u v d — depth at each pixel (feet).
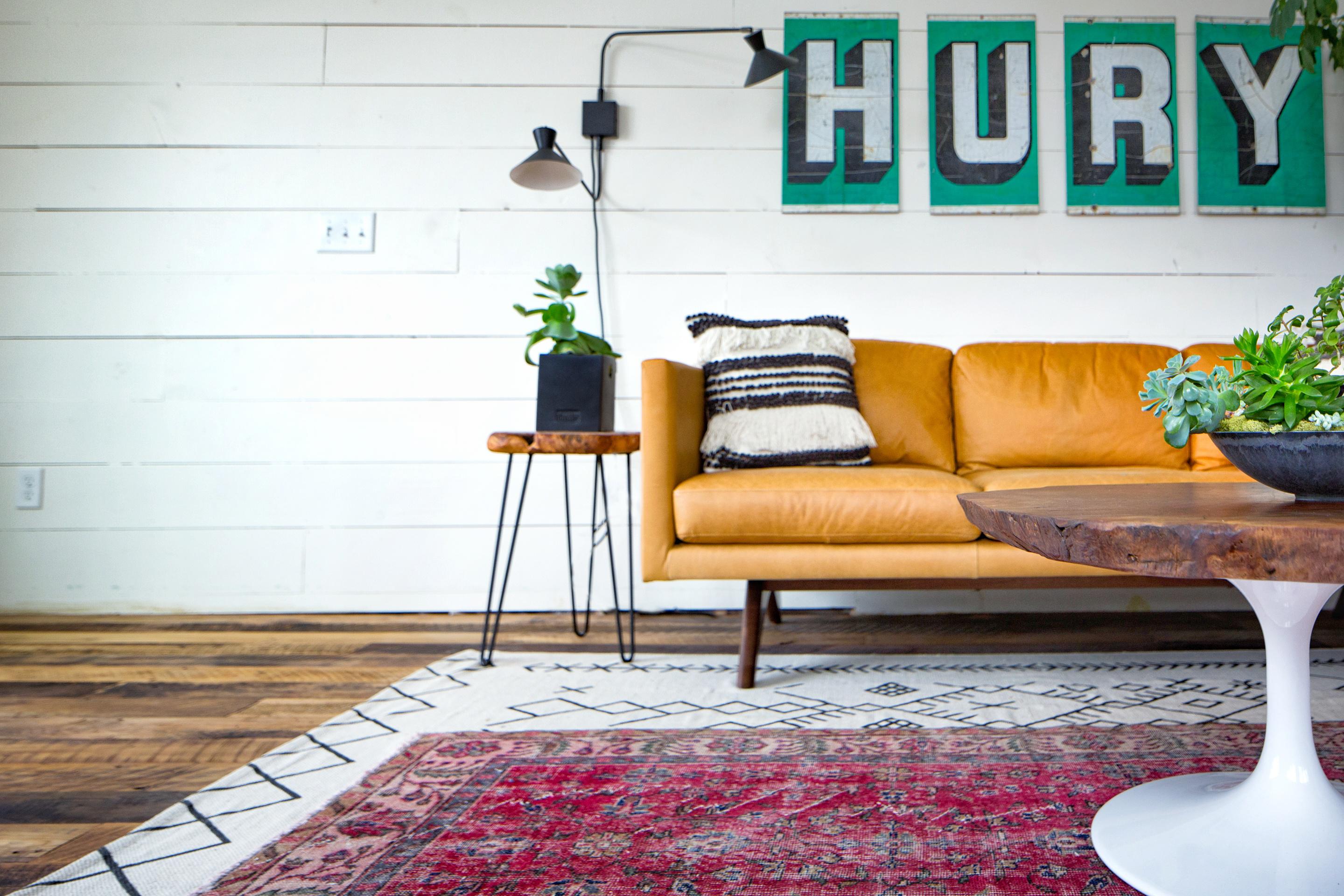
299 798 3.55
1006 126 7.80
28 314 7.84
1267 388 2.76
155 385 7.81
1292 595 2.84
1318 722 4.31
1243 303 7.77
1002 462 6.86
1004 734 4.26
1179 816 3.01
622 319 7.88
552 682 5.37
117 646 6.50
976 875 2.82
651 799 3.49
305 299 7.84
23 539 7.75
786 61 7.13
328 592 7.77
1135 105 7.78
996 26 7.81
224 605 7.75
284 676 5.63
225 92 7.88
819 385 6.32
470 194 7.88
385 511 7.79
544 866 2.93
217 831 3.24
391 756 4.05
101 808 3.56
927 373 7.13
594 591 7.78
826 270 7.84
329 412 7.81
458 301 7.84
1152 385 2.97
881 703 4.86
